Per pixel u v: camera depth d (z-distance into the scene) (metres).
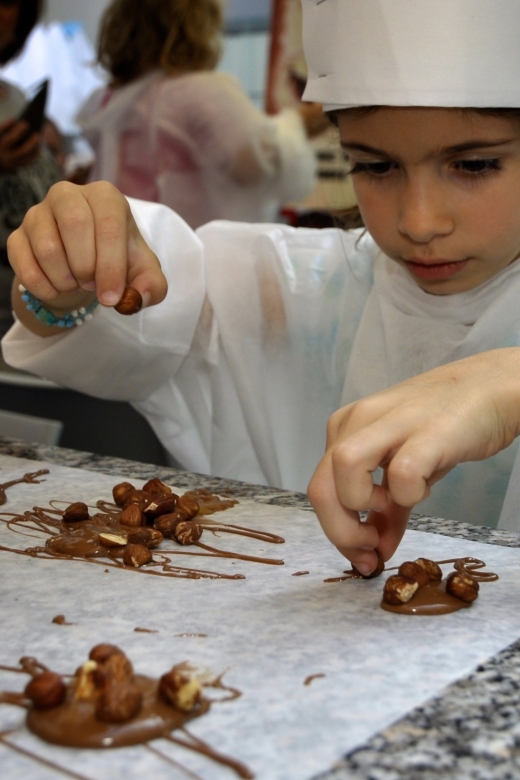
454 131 0.73
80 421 1.32
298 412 1.05
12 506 0.73
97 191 0.75
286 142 1.77
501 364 0.60
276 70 2.22
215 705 0.45
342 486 0.54
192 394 1.04
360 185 0.83
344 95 0.78
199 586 0.58
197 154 1.70
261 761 0.41
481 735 0.43
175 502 0.69
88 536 0.65
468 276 0.85
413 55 0.73
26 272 0.73
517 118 0.75
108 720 0.43
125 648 0.50
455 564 0.61
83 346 0.90
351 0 0.76
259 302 1.02
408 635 0.52
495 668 0.48
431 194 0.76
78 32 3.50
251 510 0.72
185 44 1.69
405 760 0.41
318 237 1.06
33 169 1.70
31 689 0.45
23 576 0.60
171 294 0.96
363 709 0.45
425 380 0.59
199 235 1.06
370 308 0.99
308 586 0.58
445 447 0.54
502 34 0.72
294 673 0.48
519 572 0.60
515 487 0.86
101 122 1.77
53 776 0.41
